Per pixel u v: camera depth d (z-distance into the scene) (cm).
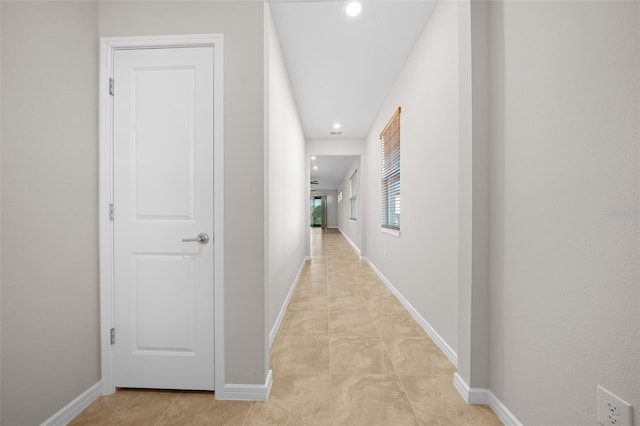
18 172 108
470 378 138
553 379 99
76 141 133
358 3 190
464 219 143
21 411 110
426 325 217
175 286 148
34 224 114
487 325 137
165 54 148
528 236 110
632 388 74
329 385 152
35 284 114
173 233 148
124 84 149
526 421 112
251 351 143
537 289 106
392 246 325
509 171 121
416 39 231
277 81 223
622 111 75
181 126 148
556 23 96
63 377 126
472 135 136
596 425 83
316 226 1719
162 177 148
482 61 135
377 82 308
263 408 136
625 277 75
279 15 201
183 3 146
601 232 81
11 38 106
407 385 152
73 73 131
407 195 263
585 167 85
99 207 146
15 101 107
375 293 324
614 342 78
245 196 143
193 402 141
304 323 237
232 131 144
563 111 93
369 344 199
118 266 148
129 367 149
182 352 149
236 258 144
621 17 75
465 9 140
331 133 511
